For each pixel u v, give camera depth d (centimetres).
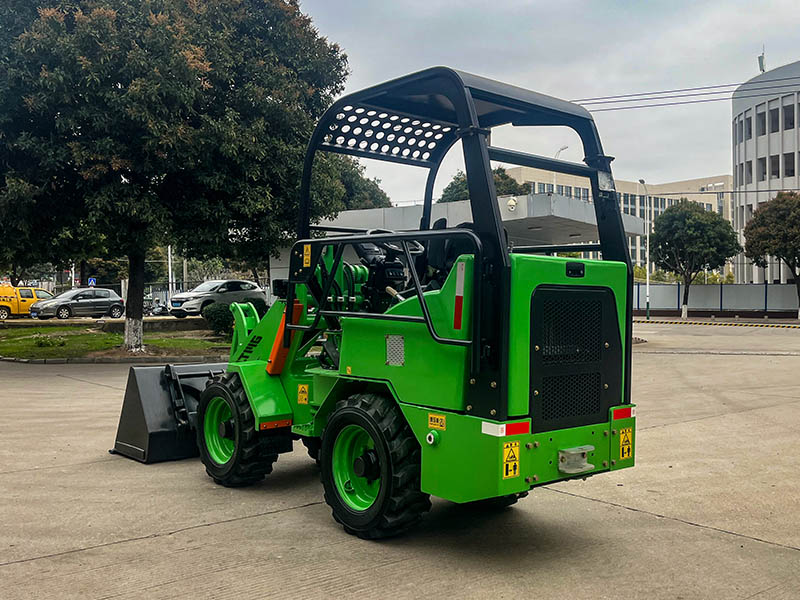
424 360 460
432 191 658
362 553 468
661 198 10162
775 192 5131
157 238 1595
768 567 452
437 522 539
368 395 500
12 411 1020
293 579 422
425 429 458
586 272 468
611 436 482
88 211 1536
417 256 555
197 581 418
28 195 1420
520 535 511
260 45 1703
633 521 547
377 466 485
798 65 4903
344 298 569
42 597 394
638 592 410
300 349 606
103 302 3466
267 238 1706
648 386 1350
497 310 424
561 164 511
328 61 1812
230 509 564
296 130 1709
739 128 5528
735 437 868
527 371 434
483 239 433
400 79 494
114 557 456
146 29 1461
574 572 440
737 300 4569
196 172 1569
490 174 436
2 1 1437
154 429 709
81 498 589
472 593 405
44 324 2895
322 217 1811
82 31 1395
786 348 2259
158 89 1427
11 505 569
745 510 577
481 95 473
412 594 402
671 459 756
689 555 473
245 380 606
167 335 2362
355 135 589
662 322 3981
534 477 435
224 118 1549
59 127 1416
